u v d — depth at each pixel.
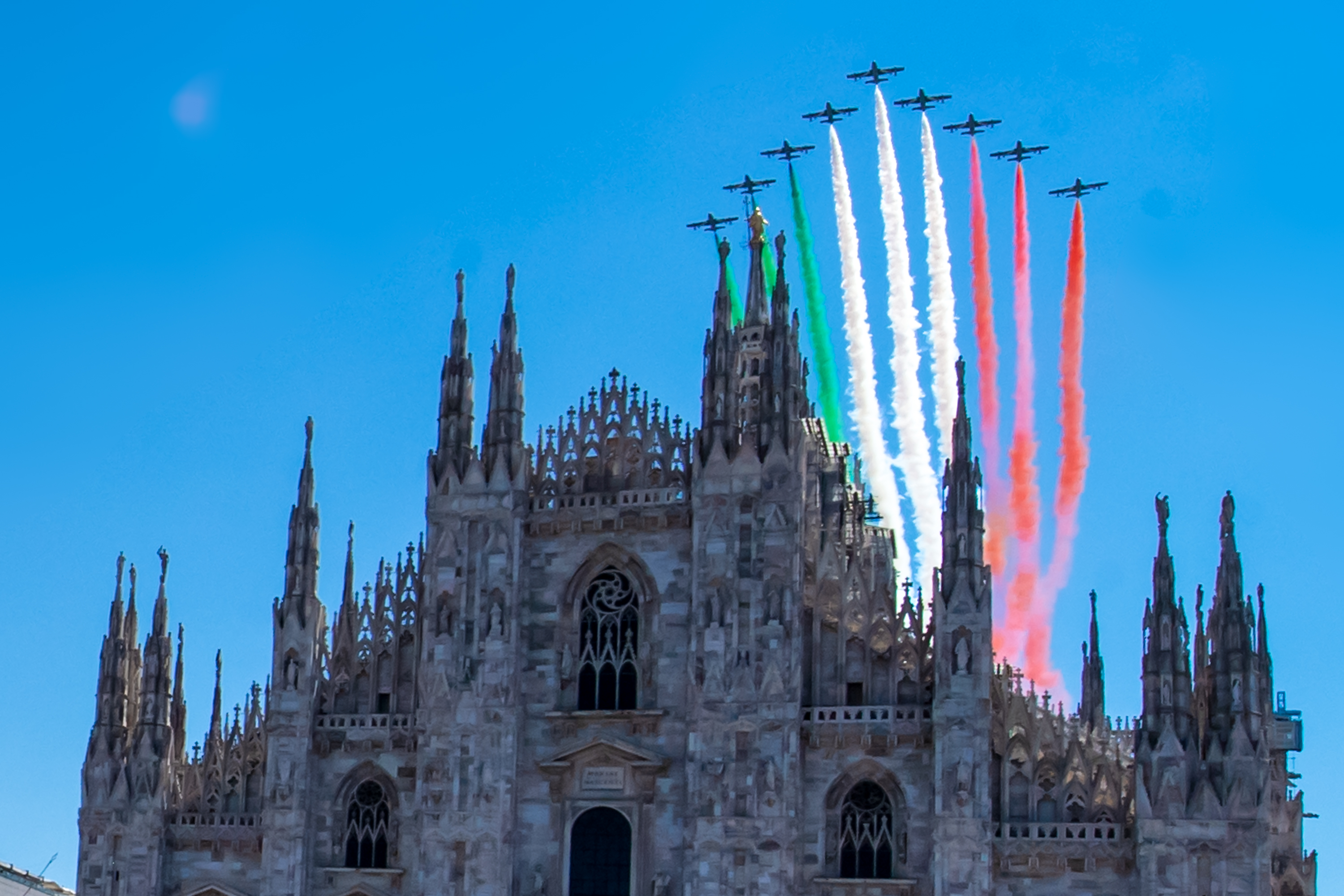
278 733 131.62
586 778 125.44
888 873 118.00
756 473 124.88
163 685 135.88
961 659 116.75
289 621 133.25
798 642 121.38
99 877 132.62
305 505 135.88
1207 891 110.44
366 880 128.75
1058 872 114.50
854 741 119.75
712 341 128.88
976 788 114.62
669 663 125.56
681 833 122.06
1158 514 117.12
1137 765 113.06
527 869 125.12
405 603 134.50
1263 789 111.19
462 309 136.88
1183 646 114.38
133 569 139.62
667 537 127.88
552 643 128.88
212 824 133.50
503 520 130.50
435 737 127.69
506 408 133.00
